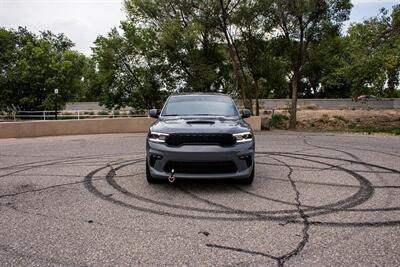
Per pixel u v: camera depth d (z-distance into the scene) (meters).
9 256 3.29
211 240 3.68
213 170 5.38
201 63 24.23
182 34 22.86
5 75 39.28
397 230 3.96
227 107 7.01
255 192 5.58
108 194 5.46
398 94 42.81
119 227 4.04
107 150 10.66
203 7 21.69
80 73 41.31
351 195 5.44
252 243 3.61
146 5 25.70
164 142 5.45
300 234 3.85
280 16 21.44
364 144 12.57
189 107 6.95
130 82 29.58
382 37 21.66
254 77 23.55
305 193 5.54
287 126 24.64
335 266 3.11
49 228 4.00
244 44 22.86
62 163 8.28
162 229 3.98
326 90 58.53
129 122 18.06
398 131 20.33
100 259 3.24
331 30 21.94
